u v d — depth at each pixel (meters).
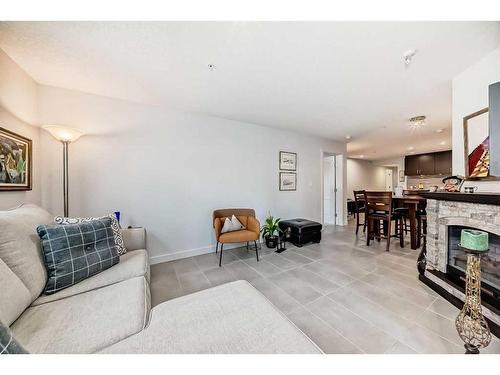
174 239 2.82
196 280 2.16
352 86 2.18
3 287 0.86
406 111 2.90
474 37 1.44
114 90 2.24
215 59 1.70
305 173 4.31
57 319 0.95
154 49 1.56
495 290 1.48
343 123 3.48
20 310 0.92
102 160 2.37
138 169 2.58
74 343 0.81
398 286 1.98
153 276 2.26
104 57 1.65
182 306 1.07
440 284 1.84
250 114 3.05
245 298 1.14
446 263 1.88
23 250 1.10
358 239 3.80
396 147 5.56
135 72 1.88
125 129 2.50
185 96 2.41
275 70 1.87
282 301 1.73
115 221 1.85
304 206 4.30
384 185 8.38
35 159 1.98
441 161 5.95
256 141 3.59
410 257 2.81
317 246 3.35
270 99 2.51
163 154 2.74
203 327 0.90
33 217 1.35
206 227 3.07
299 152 4.20
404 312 1.57
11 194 1.65
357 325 1.42
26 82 1.86
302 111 2.91
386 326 1.41
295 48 1.56
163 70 1.85
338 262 2.63
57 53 1.59
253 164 3.55
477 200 1.50
